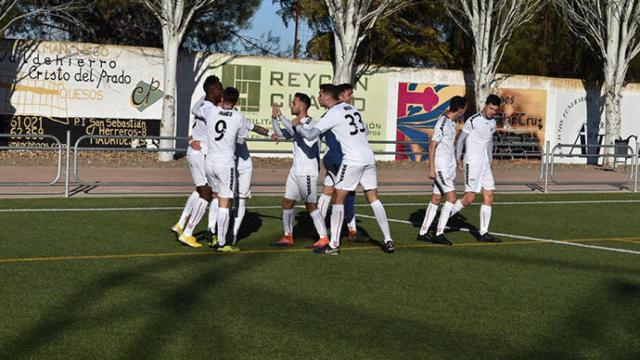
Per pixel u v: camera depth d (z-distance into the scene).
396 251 10.15
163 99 23.34
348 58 24.53
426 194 16.83
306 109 10.05
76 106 24.12
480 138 10.95
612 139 27.73
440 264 9.36
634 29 27.61
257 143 25.75
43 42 23.67
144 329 6.32
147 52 24.73
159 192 15.66
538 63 35.84
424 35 35.19
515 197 16.91
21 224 11.28
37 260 8.88
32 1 28.28
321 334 6.35
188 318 6.67
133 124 24.75
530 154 19.30
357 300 7.48
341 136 9.60
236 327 6.45
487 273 8.92
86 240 10.24
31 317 6.58
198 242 10.44
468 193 10.99
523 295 7.89
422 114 27.83
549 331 6.64
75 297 7.27
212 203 10.18
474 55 27.53
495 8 27.09
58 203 13.52
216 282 8.04
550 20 35.00
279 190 16.64
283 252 9.82
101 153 23.98
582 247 10.91
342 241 10.77
